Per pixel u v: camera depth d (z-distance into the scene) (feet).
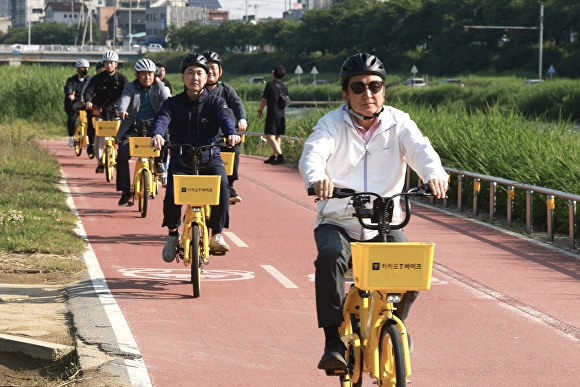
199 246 34.47
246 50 635.25
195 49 622.13
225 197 35.99
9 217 47.21
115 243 45.01
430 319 31.55
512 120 72.38
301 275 38.47
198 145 36.40
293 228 51.57
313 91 384.88
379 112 21.22
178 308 31.99
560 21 382.01
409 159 21.07
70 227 47.96
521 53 393.50
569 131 67.77
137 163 54.80
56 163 81.05
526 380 24.72
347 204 20.79
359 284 19.13
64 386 23.31
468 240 48.85
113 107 69.87
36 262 38.52
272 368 25.21
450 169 61.52
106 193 63.82
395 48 471.62
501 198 59.77
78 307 31.30
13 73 142.82
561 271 40.55
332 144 21.04
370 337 19.48
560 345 28.43
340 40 498.28
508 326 30.73
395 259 18.95
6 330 28.32
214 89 53.16
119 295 33.60
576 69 366.22
